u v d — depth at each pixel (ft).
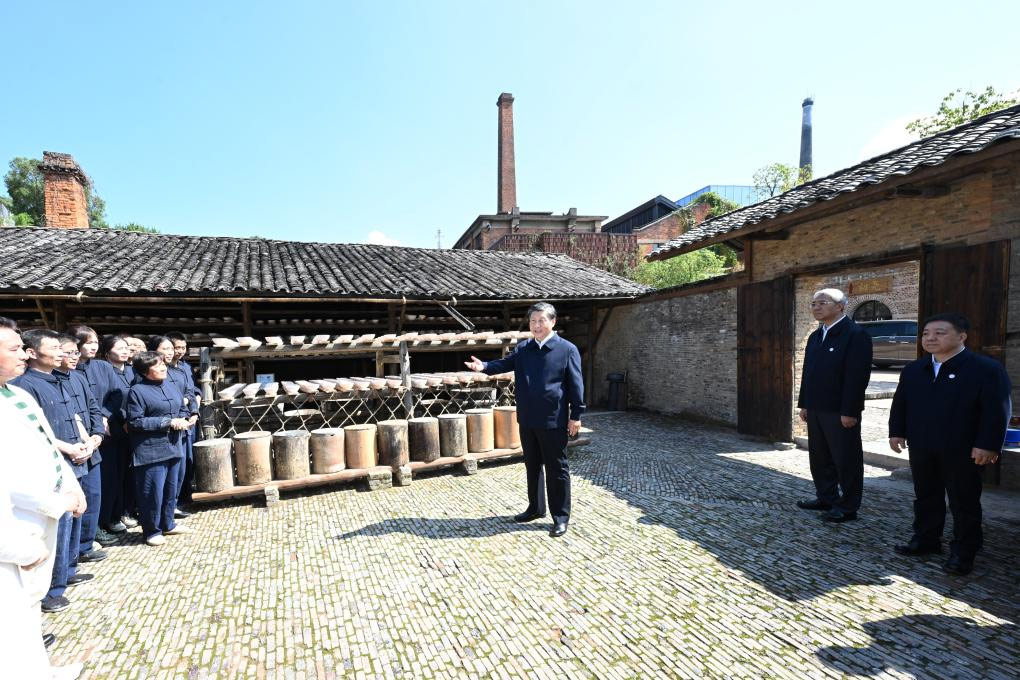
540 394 12.26
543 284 31.89
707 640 7.88
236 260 28.19
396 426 16.78
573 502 14.65
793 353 21.36
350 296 24.52
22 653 5.28
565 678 7.09
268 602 9.37
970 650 7.39
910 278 51.39
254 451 14.97
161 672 7.41
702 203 84.69
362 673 7.31
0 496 5.20
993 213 14.19
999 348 13.93
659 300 30.58
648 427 26.58
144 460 11.88
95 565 11.09
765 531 12.14
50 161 33.71
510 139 81.92
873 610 8.53
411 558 11.10
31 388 9.50
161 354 12.37
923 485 10.33
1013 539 11.14
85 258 23.81
